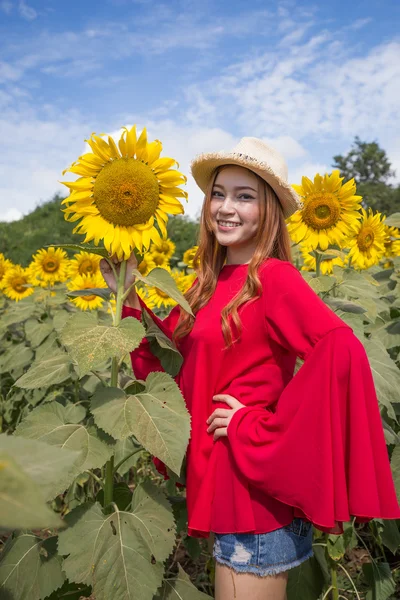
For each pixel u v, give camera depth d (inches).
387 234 223.6
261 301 84.2
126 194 82.5
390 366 115.4
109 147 82.8
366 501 73.6
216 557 81.0
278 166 90.7
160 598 85.5
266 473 75.3
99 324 80.6
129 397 80.7
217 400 84.7
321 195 126.5
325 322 77.3
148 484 84.4
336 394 75.1
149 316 96.5
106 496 88.2
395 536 114.5
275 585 79.1
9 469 29.9
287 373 87.0
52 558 81.0
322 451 74.2
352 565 130.4
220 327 85.9
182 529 103.2
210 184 93.2
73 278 227.1
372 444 76.4
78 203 84.7
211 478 81.8
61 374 86.7
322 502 73.3
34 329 185.2
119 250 84.4
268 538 77.9
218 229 90.9
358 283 126.2
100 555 75.4
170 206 86.2
